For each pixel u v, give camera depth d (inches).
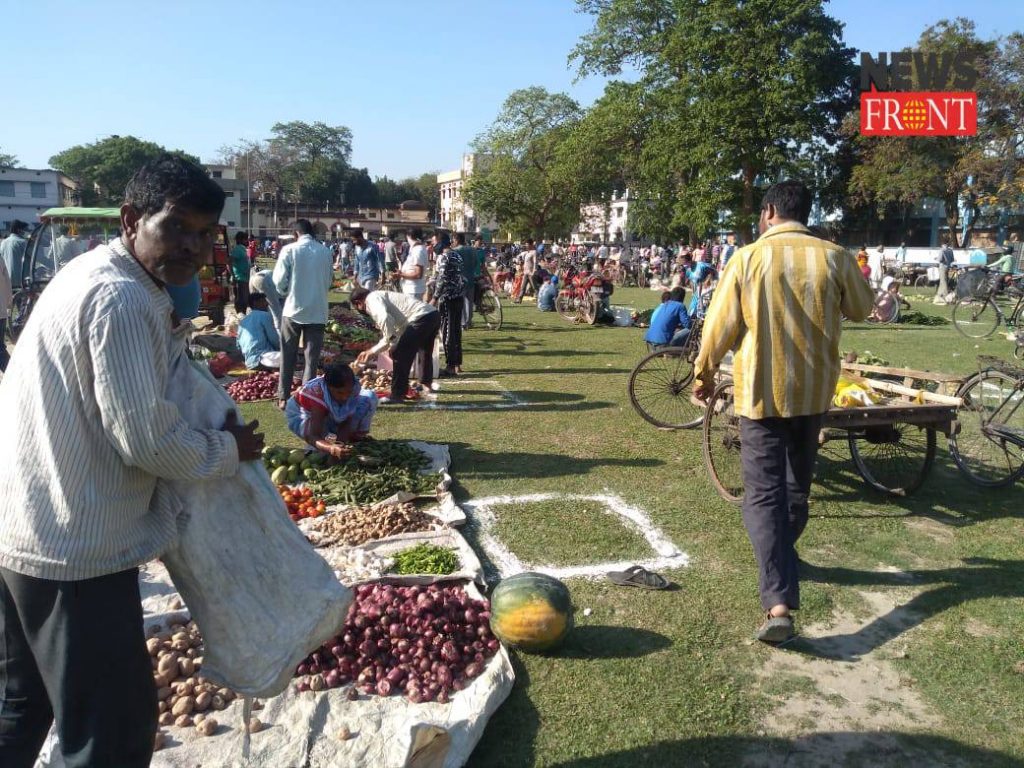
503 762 117.6
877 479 243.8
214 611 91.7
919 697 135.9
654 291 1130.0
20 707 87.2
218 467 85.4
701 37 1352.1
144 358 77.7
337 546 189.9
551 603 142.7
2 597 83.2
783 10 1290.6
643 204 1715.1
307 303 324.8
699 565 184.9
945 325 688.4
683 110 1400.1
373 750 117.3
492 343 560.4
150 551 85.2
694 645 150.4
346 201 4500.5
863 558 191.3
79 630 81.2
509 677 134.6
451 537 194.2
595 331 637.3
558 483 241.6
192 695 127.5
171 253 83.0
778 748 122.0
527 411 340.5
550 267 1173.7
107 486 80.4
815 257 152.9
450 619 148.6
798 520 160.9
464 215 2694.4
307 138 4382.4
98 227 557.9
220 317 610.2
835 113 1493.6
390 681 132.3
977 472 252.7
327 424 255.9
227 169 3361.2
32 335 78.2
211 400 91.2
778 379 152.3
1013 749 122.3
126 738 85.7
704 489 236.7
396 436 296.0
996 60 1294.3
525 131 2169.0
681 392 318.7
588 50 1708.9
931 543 200.8
